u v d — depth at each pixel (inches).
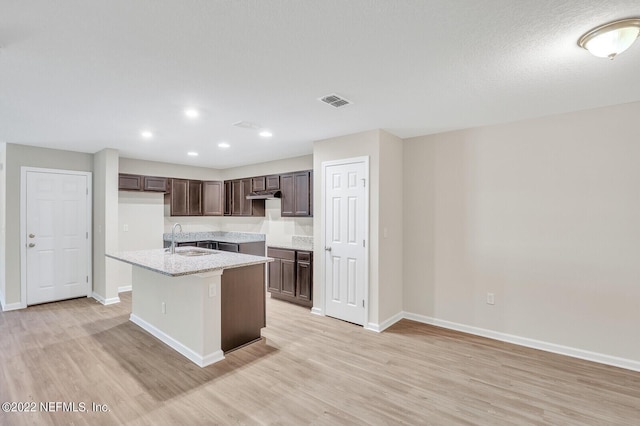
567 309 120.0
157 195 229.8
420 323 153.9
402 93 100.5
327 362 113.9
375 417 83.4
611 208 112.2
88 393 94.0
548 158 124.0
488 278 137.3
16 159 172.6
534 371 107.5
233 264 119.5
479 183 139.9
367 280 145.7
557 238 122.1
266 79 90.0
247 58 78.0
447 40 70.0
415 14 60.6
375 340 133.2
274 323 153.2
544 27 64.7
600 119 114.0
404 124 135.9
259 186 225.0
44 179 181.5
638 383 99.9
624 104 110.0
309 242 210.4
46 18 61.1
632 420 82.6
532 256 127.3
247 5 57.5
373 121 131.5
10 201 171.3
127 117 124.4
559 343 121.5
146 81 91.0
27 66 81.4
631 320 108.9
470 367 110.3
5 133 149.5
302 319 158.9
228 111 118.0
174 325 125.4
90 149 187.0
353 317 152.0
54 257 185.5
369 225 145.3
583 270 117.2
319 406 88.1
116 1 56.1
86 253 196.5
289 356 118.6
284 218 226.5
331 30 66.1
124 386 97.8
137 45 71.6
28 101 106.6
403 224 162.1
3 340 131.8
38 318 158.9
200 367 110.0
